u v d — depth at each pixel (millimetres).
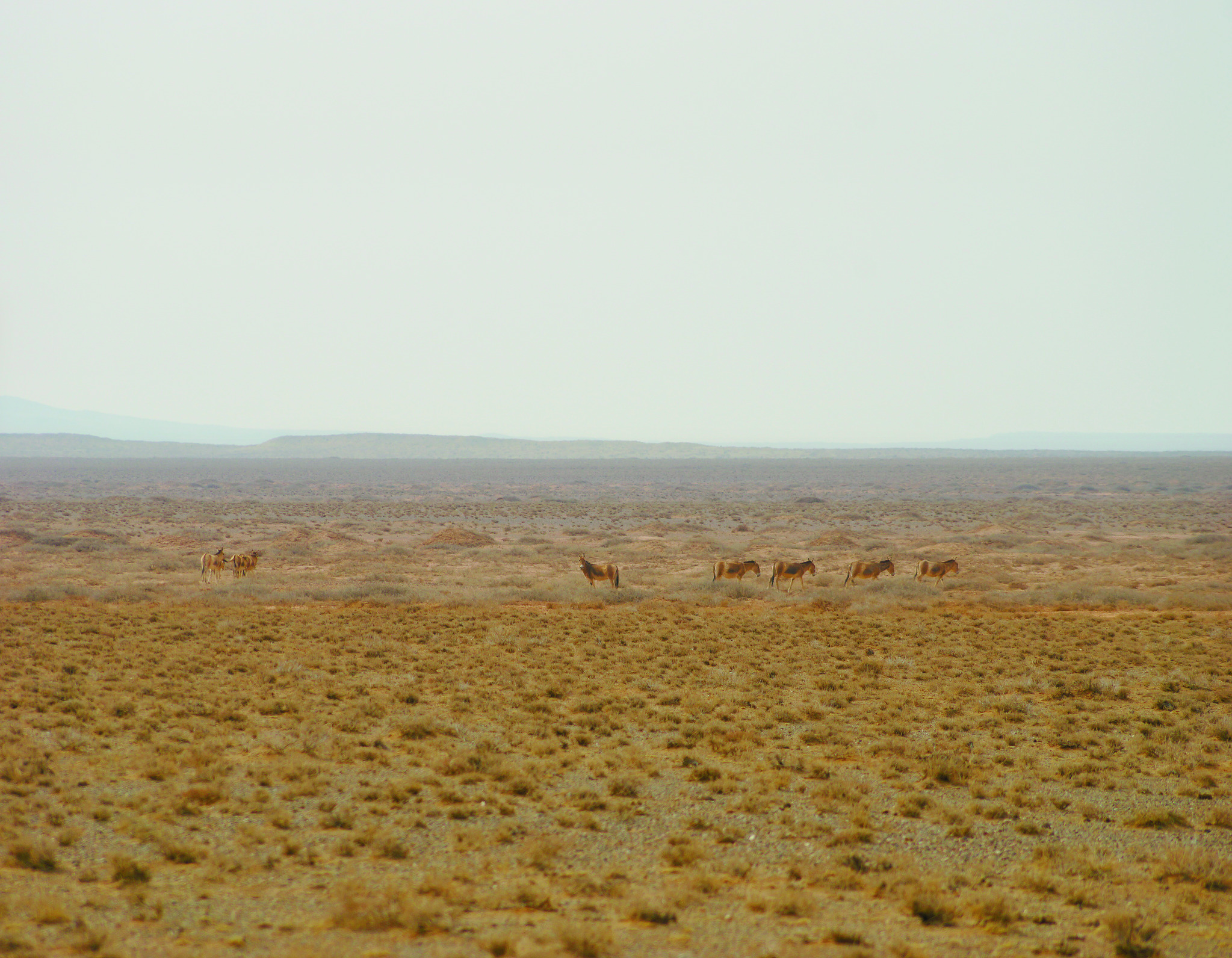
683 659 26078
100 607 34656
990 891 10562
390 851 11609
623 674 24109
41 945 8500
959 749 17312
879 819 13438
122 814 12695
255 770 14945
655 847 12172
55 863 10789
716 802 14094
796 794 14586
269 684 21828
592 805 13742
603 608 37188
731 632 30844
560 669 24438
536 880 10922
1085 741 17766
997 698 21703
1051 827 13195
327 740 16812
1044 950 9227
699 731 18219
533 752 16656
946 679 23828
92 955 8328
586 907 10141
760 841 12477
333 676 23250
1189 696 21672
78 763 15109
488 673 23984
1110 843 12594
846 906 10328
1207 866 11367
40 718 17906
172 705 19391
